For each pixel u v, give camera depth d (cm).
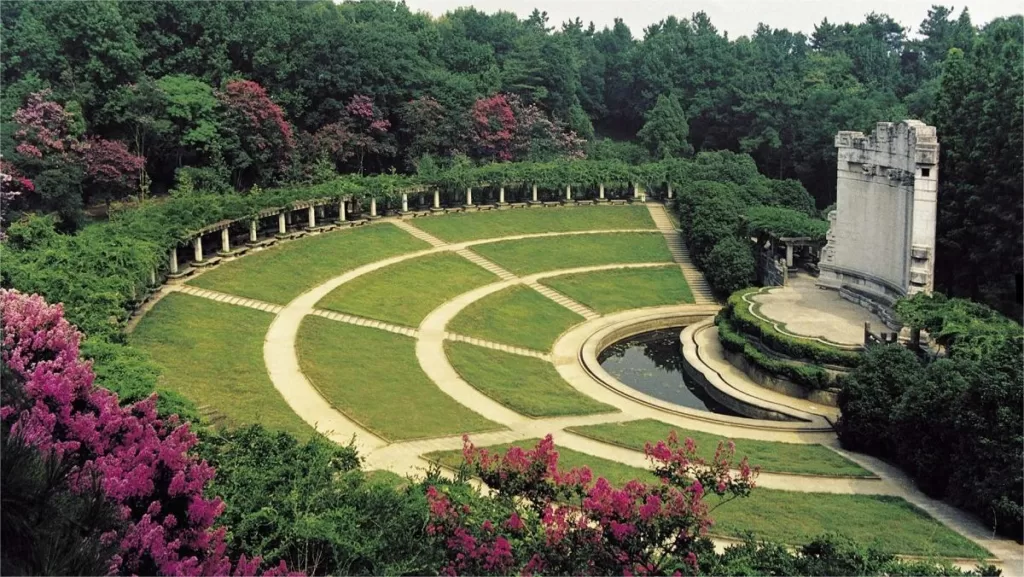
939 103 9425
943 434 5122
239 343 7256
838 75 17812
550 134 15250
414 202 12769
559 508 3127
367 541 3198
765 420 6950
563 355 8612
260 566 3012
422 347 8012
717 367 8181
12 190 8869
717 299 10606
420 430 5919
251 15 13500
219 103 11688
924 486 5269
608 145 16188
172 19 12656
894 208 8038
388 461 5294
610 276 10962
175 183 11606
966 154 8675
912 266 7469
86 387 2925
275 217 10838
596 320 9788
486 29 19338
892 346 6284
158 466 2728
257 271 9081
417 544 3189
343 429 5794
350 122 13100
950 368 5422
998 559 4178
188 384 6156
